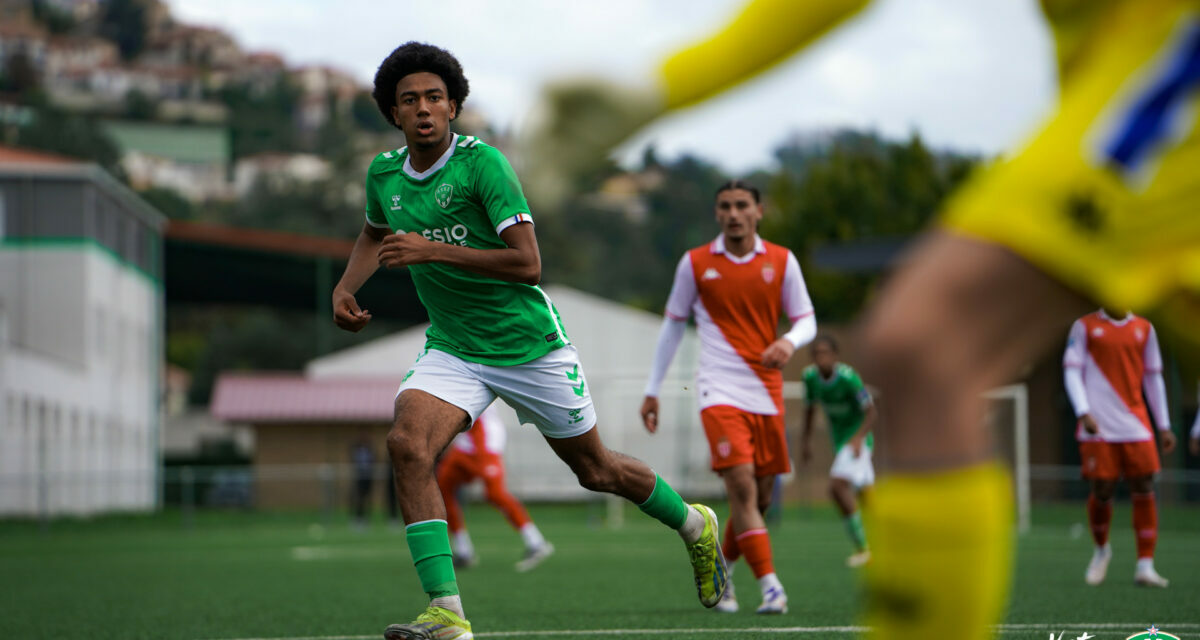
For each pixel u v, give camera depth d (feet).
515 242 27.73
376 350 241.55
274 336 434.30
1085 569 61.98
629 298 486.38
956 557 11.81
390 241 27.07
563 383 29.76
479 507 184.96
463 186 28.45
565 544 94.99
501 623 39.68
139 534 131.23
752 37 10.07
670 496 32.37
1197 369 12.67
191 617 44.29
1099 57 12.26
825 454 159.94
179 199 554.87
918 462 11.89
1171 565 64.18
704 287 42.45
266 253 256.73
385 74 28.53
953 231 12.18
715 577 33.86
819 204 263.08
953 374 11.89
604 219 517.55
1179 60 11.91
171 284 288.30
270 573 68.44
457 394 28.89
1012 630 34.88
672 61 9.55
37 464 179.73
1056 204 11.88
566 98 8.82
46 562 81.00
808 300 42.70
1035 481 130.11
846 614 40.57
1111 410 52.26
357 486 141.38
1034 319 12.12
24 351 176.35
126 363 231.71
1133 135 11.90
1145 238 11.91
